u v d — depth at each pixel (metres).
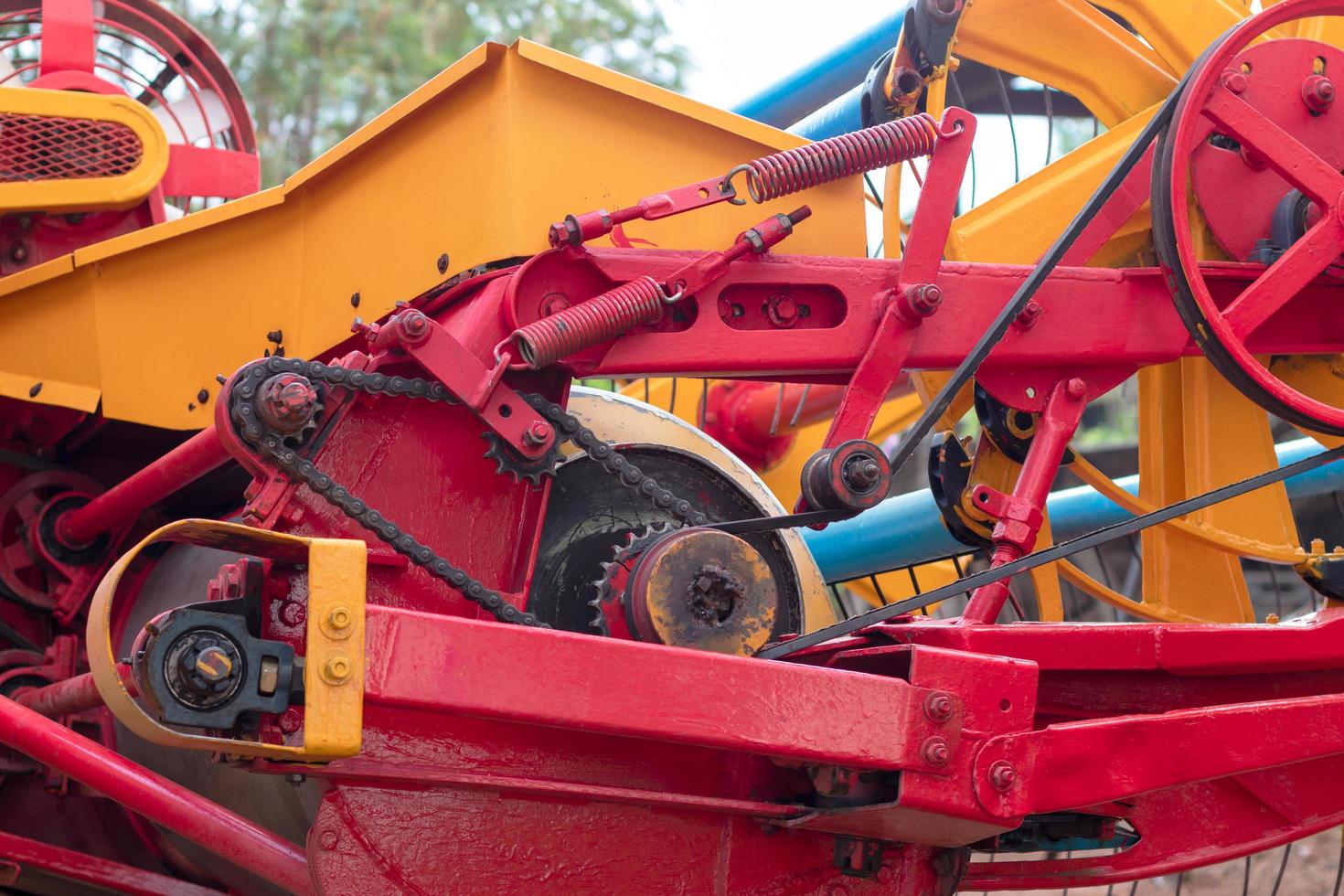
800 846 2.97
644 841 2.84
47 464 4.28
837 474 2.88
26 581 4.30
